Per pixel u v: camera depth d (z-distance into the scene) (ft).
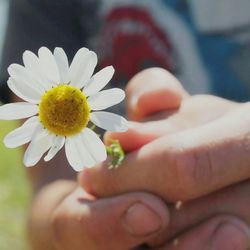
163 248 1.10
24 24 1.87
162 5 1.83
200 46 1.81
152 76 1.27
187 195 1.05
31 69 0.86
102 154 0.87
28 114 0.87
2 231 2.66
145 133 1.10
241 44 1.79
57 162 1.56
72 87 0.87
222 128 1.05
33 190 1.55
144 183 1.07
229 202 1.08
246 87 1.78
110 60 1.87
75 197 1.15
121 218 1.05
